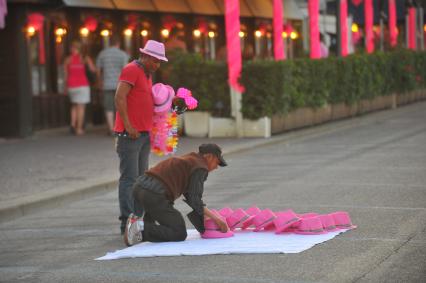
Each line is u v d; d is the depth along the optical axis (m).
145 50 19.89
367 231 19.00
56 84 44.53
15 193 25.30
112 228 21.14
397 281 14.63
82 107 42.59
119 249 18.55
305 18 70.94
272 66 40.09
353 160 32.03
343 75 49.22
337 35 52.41
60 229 21.31
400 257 16.39
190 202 18.47
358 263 15.98
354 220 20.41
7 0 39.88
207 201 24.38
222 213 19.84
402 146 36.16
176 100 20.12
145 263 16.88
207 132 41.00
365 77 52.94
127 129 19.75
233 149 35.62
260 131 40.25
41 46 43.25
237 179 28.56
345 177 27.75
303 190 25.50
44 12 42.56
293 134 41.56
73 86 42.28
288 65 41.66
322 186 26.08
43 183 27.12
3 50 41.06
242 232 19.42
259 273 15.54
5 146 37.91
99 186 26.92
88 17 45.97
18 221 22.75
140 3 48.81
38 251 18.81
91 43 46.66
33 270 16.91
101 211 23.69
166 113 20.16
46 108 43.69
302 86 43.75
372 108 55.06
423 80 66.19
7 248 19.33
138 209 19.72
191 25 55.47
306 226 18.72
